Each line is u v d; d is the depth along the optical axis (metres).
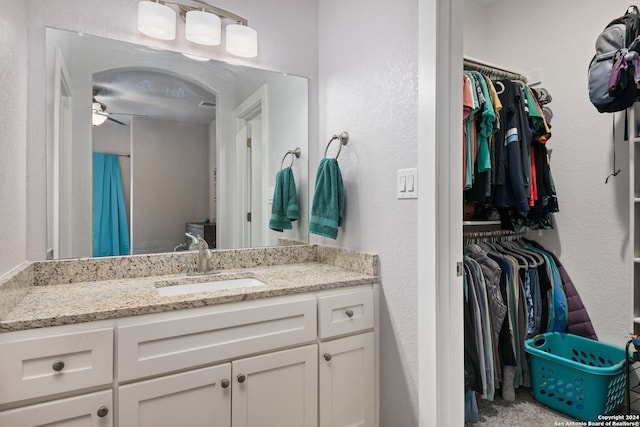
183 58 1.68
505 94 1.96
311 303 1.36
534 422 1.83
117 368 1.01
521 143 1.96
